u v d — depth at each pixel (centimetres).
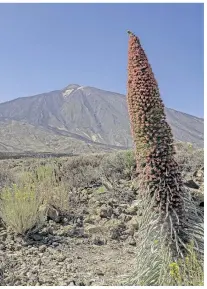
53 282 469
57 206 755
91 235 672
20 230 635
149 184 404
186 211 414
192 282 352
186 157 1070
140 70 398
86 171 1001
